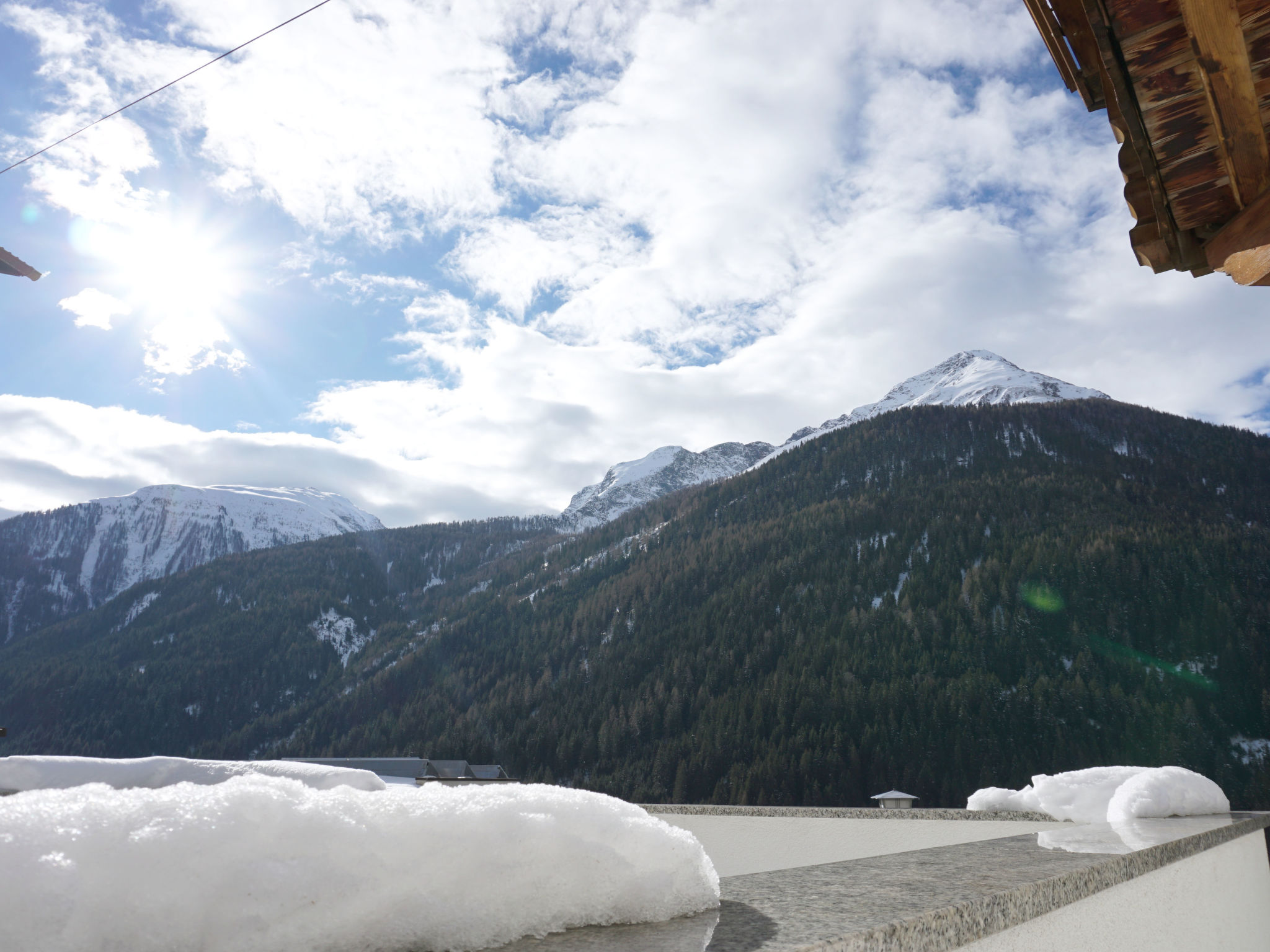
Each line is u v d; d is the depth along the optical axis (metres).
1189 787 1.96
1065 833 1.35
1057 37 1.93
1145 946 1.11
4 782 2.29
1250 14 1.60
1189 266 2.29
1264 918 2.01
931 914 0.57
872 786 58.47
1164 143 1.95
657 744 70.06
